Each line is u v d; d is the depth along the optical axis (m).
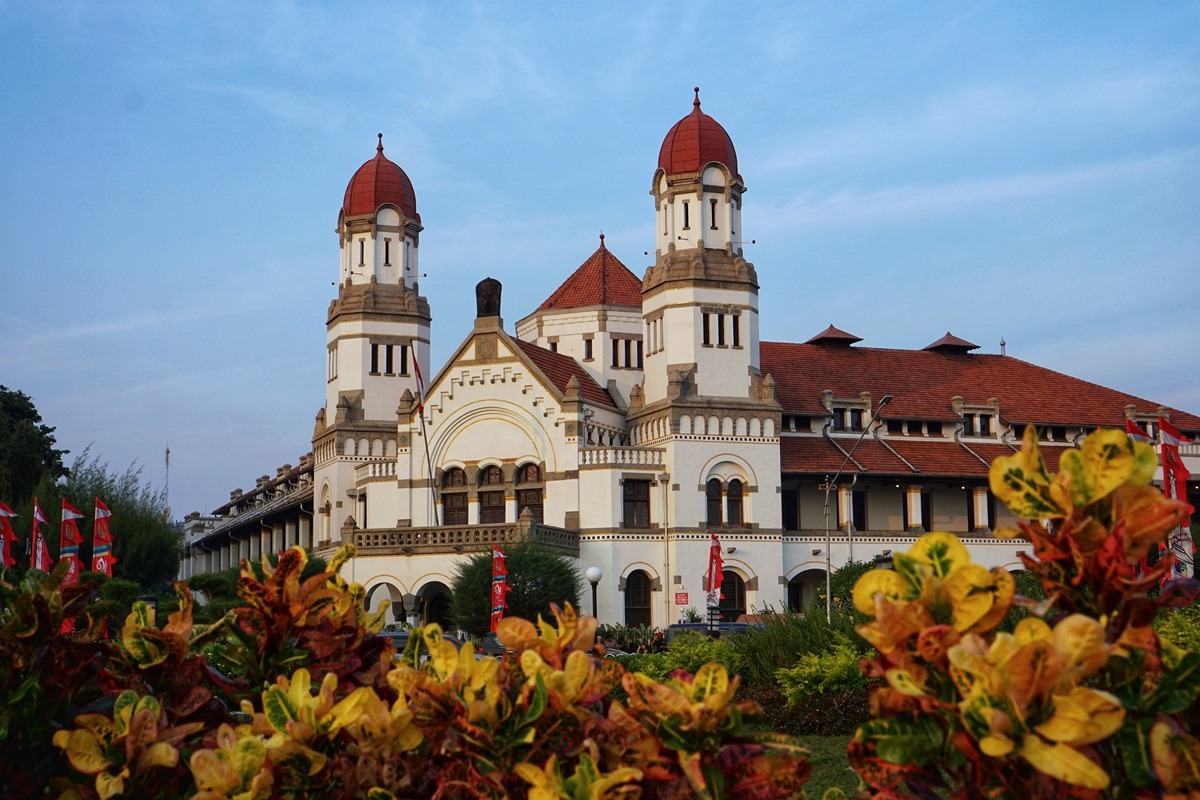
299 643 9.46
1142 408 90.94
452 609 63.78
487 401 77.69
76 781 8.52
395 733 8.03
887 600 6.52
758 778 7.25
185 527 137.50
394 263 89.94
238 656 9.48
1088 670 6.07
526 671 7.83
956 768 6.68
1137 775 6.32
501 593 59.44
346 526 72.44
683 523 75.44
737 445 77.38
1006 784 6.31
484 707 7.50
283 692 8.14
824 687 29.27
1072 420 88.25
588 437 77.06
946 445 85.25
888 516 83.31
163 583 80.56
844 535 80.19
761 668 31.84
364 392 87.69
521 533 68.31
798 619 33.31
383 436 87.19
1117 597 6.45
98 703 8.55
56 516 74.44
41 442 92.75
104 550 58.06
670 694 7.20
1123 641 6.39
